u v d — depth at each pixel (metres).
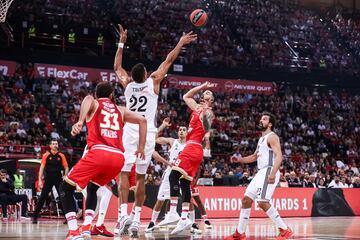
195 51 38.12
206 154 13.38
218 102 35.59
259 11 45.09
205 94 11.61
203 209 13.76
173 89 35.41
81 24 37.56
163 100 33.97
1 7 21.12
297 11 47.25
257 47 41.03
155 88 10.09
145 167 9.85
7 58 32.00
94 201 8.02
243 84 37.62
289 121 36.59
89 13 38.53
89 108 7.49
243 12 44.22
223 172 25.50
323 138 36.91
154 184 18.58
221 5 43.88
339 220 18.89
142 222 16.27
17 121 27.92
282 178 23.34
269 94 38.47
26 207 17.19
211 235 10.88
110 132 7.62
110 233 10.09
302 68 39.91
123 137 9.84
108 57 34.22
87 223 7.95
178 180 11.53
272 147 9.66
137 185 9.80
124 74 10.68
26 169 20.00
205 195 19.34
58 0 38.03
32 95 30.22
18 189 18.78
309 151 34.16
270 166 9.76
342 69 41.88
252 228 13.66
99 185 7.77
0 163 19.06
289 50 42.19
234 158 10.43
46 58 32.78
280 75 38.62
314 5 49.47
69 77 33.19
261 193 9.64
